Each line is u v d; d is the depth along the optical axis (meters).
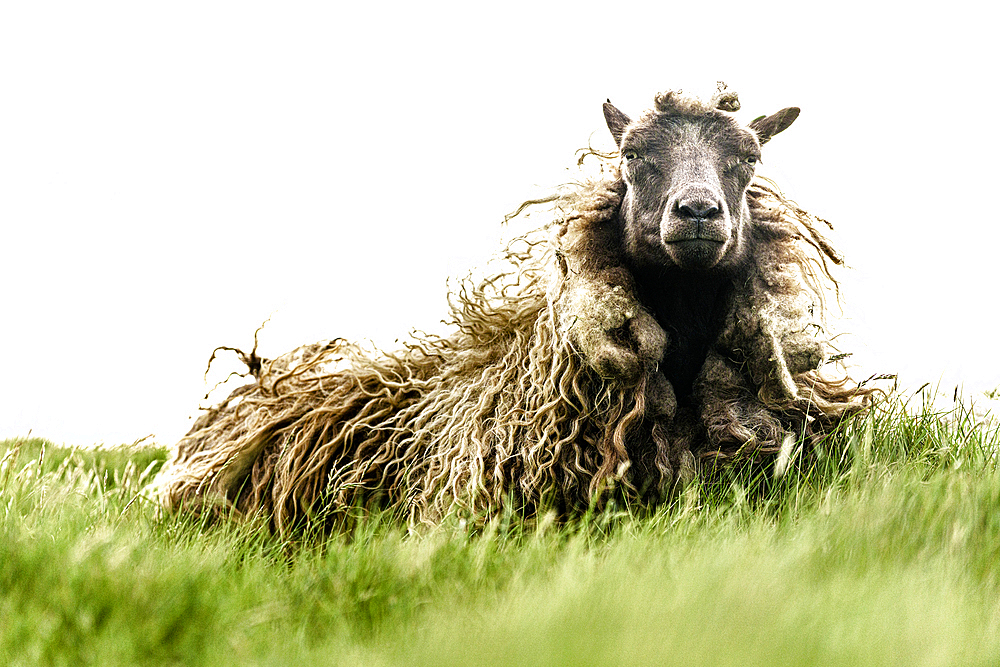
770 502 13.41
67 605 9.21
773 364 14.43
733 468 14.29
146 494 17.05
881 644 7.84
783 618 8.25
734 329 14.65
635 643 7.84
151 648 8.81
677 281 14.77
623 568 9.73
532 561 11.15
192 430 18.64
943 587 9.19
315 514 15.98
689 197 13.49
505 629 8.23
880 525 11.05
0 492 14.90
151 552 10.98
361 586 10.59
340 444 16.55
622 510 14.34
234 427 17.84
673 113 14.74
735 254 14.35
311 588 10.78
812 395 15.16
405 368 17.36
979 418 14.74
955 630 8.20
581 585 9.09
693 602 8.59
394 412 16.80
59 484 16.05
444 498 14.85
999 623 8.56
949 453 13.98
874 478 12.94
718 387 14.81
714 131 14.59
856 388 15.85
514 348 16.02
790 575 9.52
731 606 8.50
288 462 16.48
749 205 15.41
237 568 11.69
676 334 15.02
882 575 9.65
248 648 8.77
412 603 9.97
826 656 7.73
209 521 16.72
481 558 11.07
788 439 13.96
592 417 14.87
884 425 14.79
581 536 11.66
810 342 14.52
